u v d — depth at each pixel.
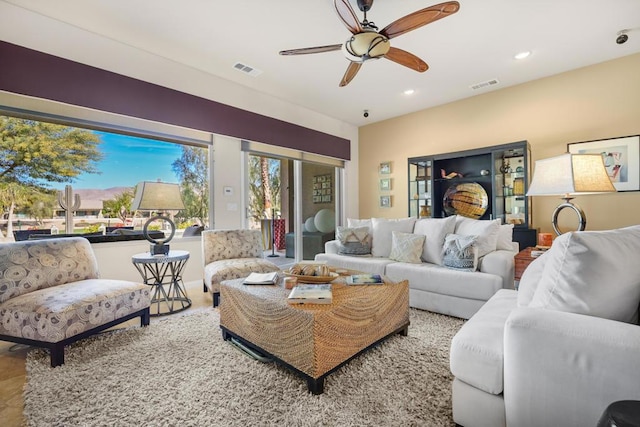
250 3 2.44
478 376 1.17
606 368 0.89
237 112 4.01
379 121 5.69
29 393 1.53
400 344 2.07
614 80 3.38
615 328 0.92
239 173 4.13
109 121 3.06
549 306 1.12
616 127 3.38
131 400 1.47
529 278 1.51
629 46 3.12
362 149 5.99
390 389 1.55
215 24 2.72
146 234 2.85
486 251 2.73
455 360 1.24
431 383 1.60
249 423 1.31
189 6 2.48
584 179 1.96
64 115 2.79
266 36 2.91
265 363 1.83
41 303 1.89
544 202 3.85
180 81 3.47
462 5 2.46
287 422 1.31
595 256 1.02
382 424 1.30
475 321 1.43
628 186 3.31
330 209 5.62
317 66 3.51
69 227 2.98
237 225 4.10
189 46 3.10
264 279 2.21
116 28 2.79
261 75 3.76
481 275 2.47
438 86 4.10
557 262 1.12
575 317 1.01
